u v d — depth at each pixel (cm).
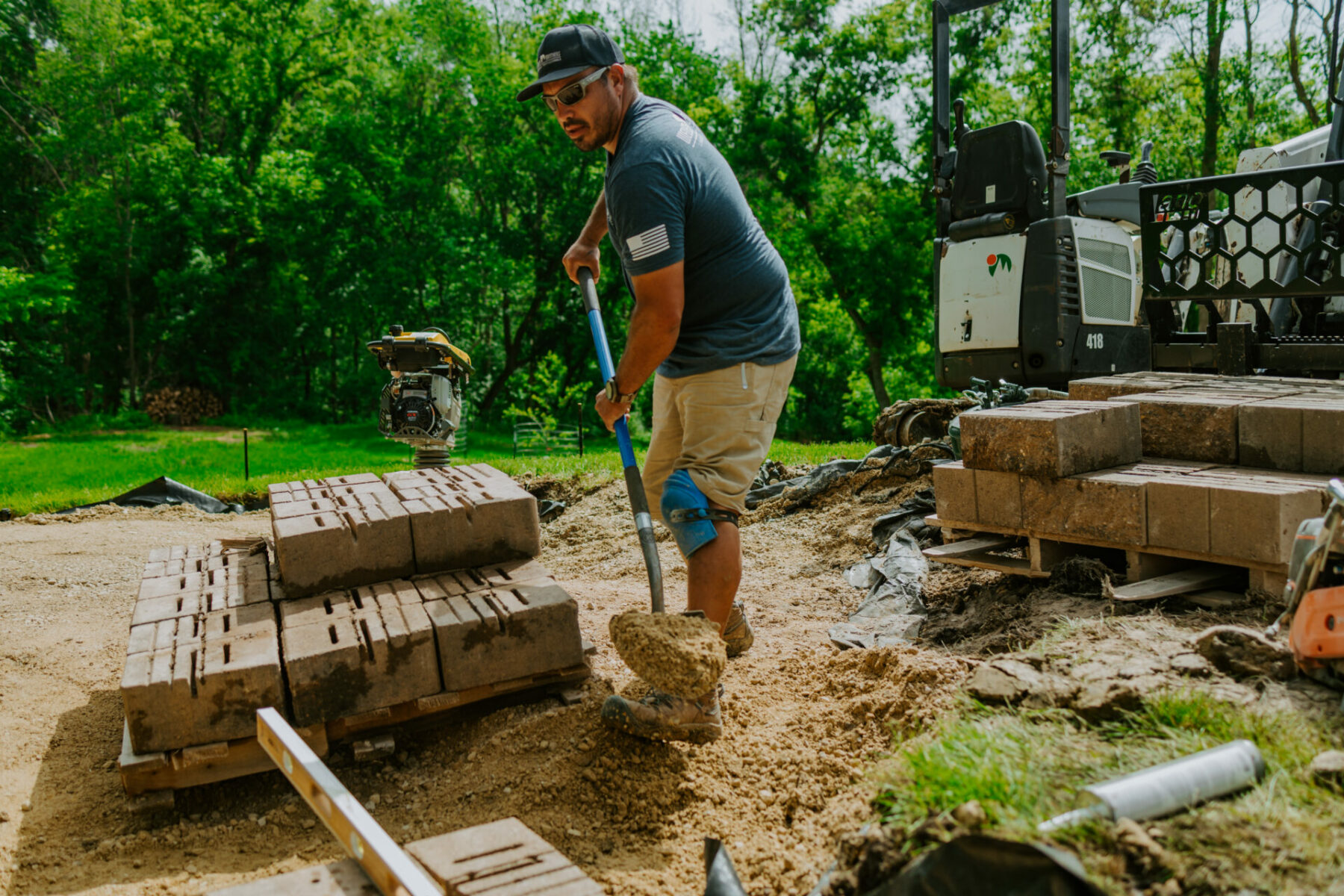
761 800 257
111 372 3378
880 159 3039
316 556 332
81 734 350
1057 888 152
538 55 296
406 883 150
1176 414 372
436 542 348
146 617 320
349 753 310
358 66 3656
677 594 507
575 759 279
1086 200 810
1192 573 335
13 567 637
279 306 3391
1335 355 497
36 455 1873
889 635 381
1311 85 2658
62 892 241
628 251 286
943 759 205
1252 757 184
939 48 823
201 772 279
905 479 611
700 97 3269
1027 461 358
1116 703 226
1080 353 769
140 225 3238
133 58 2989
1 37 3098
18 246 3209
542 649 309
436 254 3341
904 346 3028
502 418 3362
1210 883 152
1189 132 2894
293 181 3139
